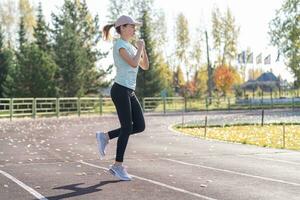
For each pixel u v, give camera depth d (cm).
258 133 1911
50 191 679
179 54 9031
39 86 4338
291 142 1505
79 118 3475
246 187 709
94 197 639
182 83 8956
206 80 8838
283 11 6309
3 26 7469
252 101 5928
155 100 5053
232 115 3712
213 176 807
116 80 744
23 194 660
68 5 5434
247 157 1072
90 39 5647
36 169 894
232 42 8694
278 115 3609
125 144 754
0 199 629
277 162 984
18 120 3216
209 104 5541
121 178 759
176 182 750
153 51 5472
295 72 6328
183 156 1095
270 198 632
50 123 2767
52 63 4503
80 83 5009
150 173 840
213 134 1856
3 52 5219
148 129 2142
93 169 894
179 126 2378
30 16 7556
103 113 4338
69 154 1148
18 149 1268
